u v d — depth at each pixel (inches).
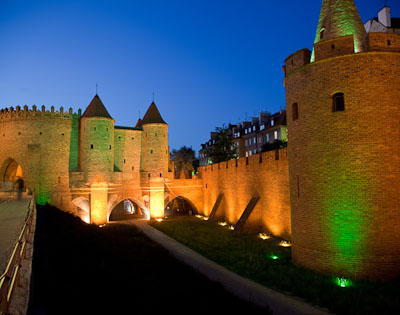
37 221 855.7
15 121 1491.1
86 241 692.7
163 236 1096.2
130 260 581.0
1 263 291.0
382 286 480.7
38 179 1443.2
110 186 1534.2
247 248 823.7
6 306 163.0
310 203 585.0
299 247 612.7
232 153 2015.3
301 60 616.1
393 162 523.5
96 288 383.6
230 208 1343.5
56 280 415.5
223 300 407.5
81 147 1547.7
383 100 532.4
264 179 1053.2
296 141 627.5
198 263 708.7
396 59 542.3
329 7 626.5
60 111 1536.7
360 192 525.3
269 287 534.9
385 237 512.1
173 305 356.5
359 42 582.6
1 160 1514.5
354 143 534.3
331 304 435.8
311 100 590.6
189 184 1716.3
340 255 533.6
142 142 1704.0
